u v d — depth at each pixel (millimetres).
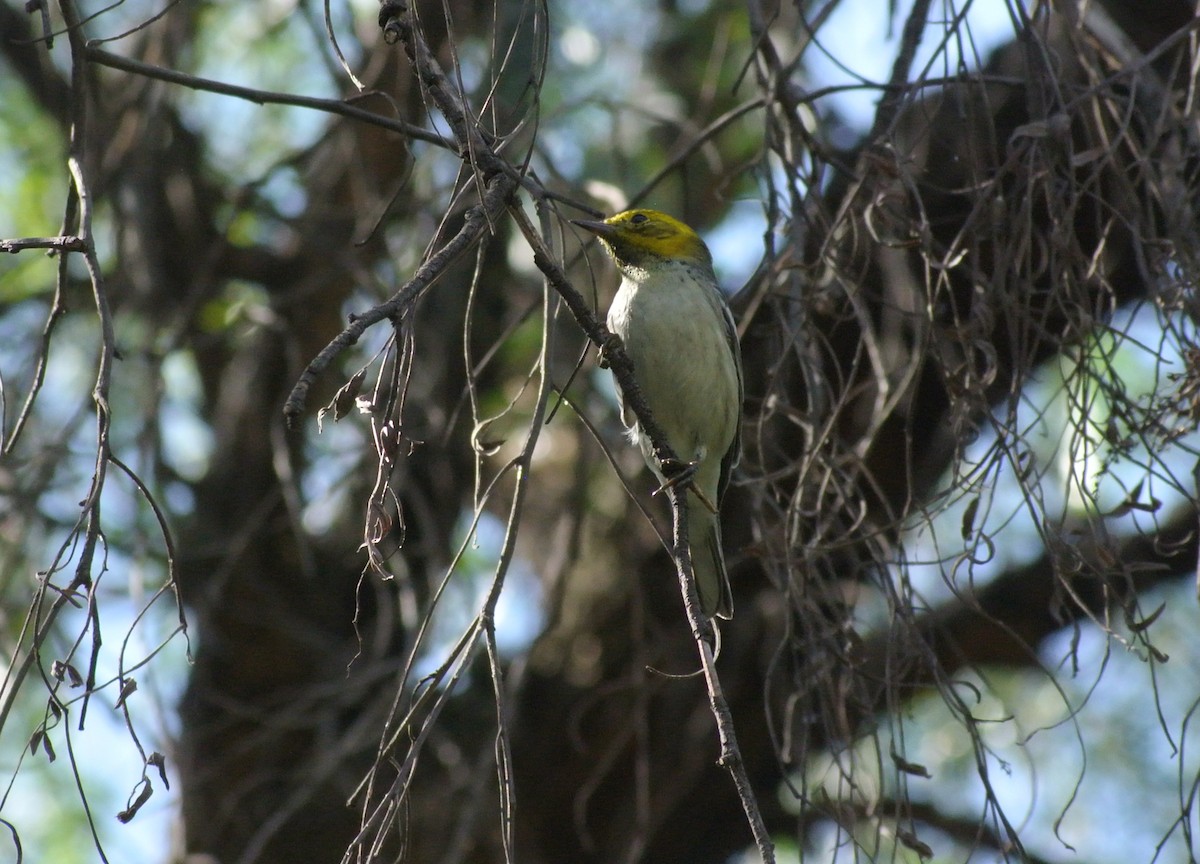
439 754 11766
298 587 12648
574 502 11492
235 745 11617
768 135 8094
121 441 12016
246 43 14133
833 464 7508
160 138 12094
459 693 12945
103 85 12617
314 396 12523
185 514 12836
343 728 12398
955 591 6988
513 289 12930
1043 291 7434
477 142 6297
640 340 10180
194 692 12391
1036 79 7609
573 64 14102
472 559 13797
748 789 5391
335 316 13016
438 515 12164
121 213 11406
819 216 8453
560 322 12508
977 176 7395
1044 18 7516
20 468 10453
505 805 5328
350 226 12891
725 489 10133
